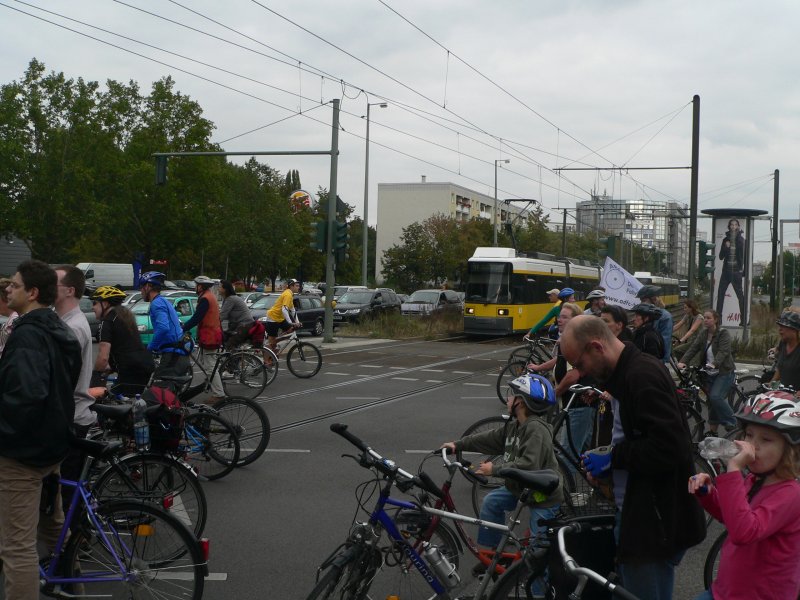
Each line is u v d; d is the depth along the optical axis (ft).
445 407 44.47
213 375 35.70
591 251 242.99
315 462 29.89
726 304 88.07
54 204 125.18
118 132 136.36
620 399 12.71
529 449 16.40
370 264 365.40
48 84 126.31
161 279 30.73
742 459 10.42
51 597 15.57
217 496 25.14
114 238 137.69
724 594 10.98
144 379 25.85
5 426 13.99
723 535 16.60
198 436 26.71
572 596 10.97
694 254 81.56
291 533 21.65
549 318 46.26
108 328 25.44
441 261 191.83
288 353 56.90
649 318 26.96
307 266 212.84
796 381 26.45
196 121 138.82
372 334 101.55
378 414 41.65
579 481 19.34
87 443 15.26
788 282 357.41
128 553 15.53
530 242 208.74
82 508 15.65
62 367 14.53
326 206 240.53
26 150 124.98
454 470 15.61
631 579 12.39
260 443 28.76
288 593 17.61
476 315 104.12
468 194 368.68
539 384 16.87
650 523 12.28
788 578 10.59
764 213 86.79
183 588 15.42
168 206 134.92
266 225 182.09
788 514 10.47
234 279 193.36
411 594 14.43
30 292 15.02
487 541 15.42
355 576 13.97
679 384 33.96
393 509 14.64
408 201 351.05
